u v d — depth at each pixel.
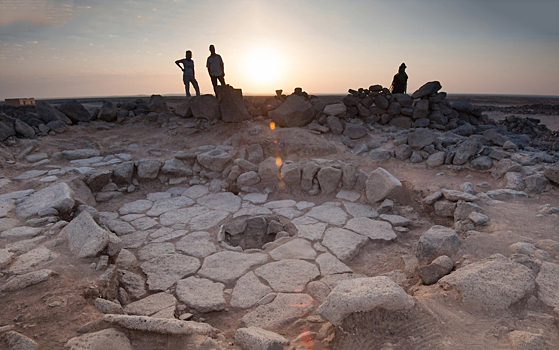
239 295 3.37
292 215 5.42
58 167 6.68
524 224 4.07
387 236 4.62
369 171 6.71
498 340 2.19
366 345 2.20
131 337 2.34
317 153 7.38
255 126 8.32
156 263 4.01
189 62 9.97
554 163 5.65
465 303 2.54
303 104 8.62
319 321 2.81
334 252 4.20
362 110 9.34
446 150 7.04
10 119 7.80
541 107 26.95
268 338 2.37
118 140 8.54
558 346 2.10
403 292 2.44
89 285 2.93
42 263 3.19
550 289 2.61
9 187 5.58
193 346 2.22
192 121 9.28
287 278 3.64
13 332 2.22
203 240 4.63
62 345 2.16
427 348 2.15
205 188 6.74
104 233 3.51
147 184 6.88
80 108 9.61
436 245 3.53
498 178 5.88
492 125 9.75
